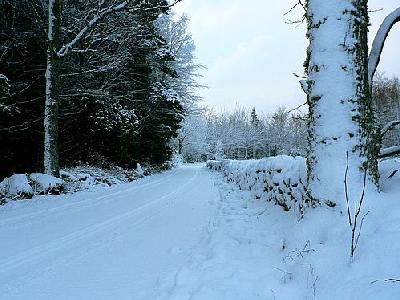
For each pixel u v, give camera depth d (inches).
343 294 127.3
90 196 471.5
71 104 673.6
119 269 187.0
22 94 558.3
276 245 212.2
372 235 151.1
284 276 156.5
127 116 836.6
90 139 785.6
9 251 216.1
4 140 526.0
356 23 202.5
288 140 3221.0
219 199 447.8
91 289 160.7
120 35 648.4
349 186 185.0
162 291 157.2
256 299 142.7
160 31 1275.8
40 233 261.6
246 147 3769.7
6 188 422.6
